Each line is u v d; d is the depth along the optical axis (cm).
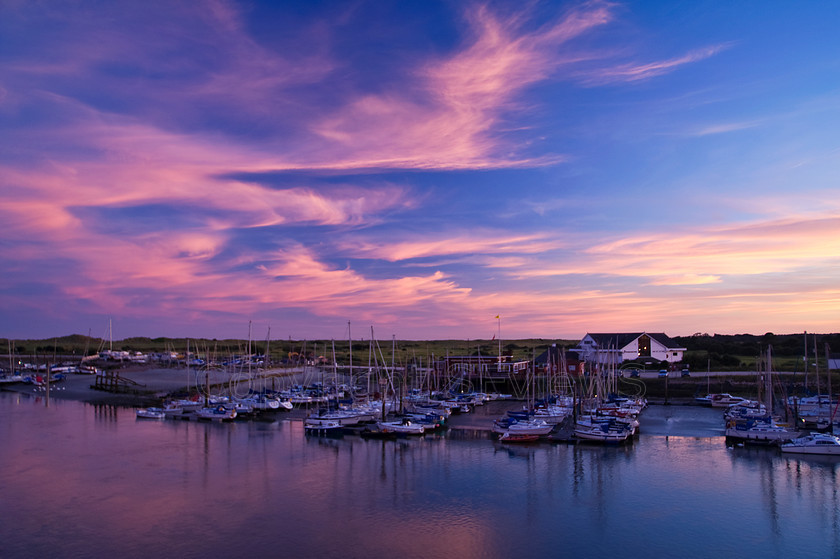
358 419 9431
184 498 5631
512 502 5506
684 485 6003
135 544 4547
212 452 7581
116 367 19300
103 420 10212
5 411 11356
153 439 8475
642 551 4422
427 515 5159
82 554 4378
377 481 6194
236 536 4694
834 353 15875
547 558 4303
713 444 7944
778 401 10925
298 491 5856
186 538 4659
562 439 8194
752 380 12938
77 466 6838
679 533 4753
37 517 5125
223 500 5569
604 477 6306
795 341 18388
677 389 12812
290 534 4738
